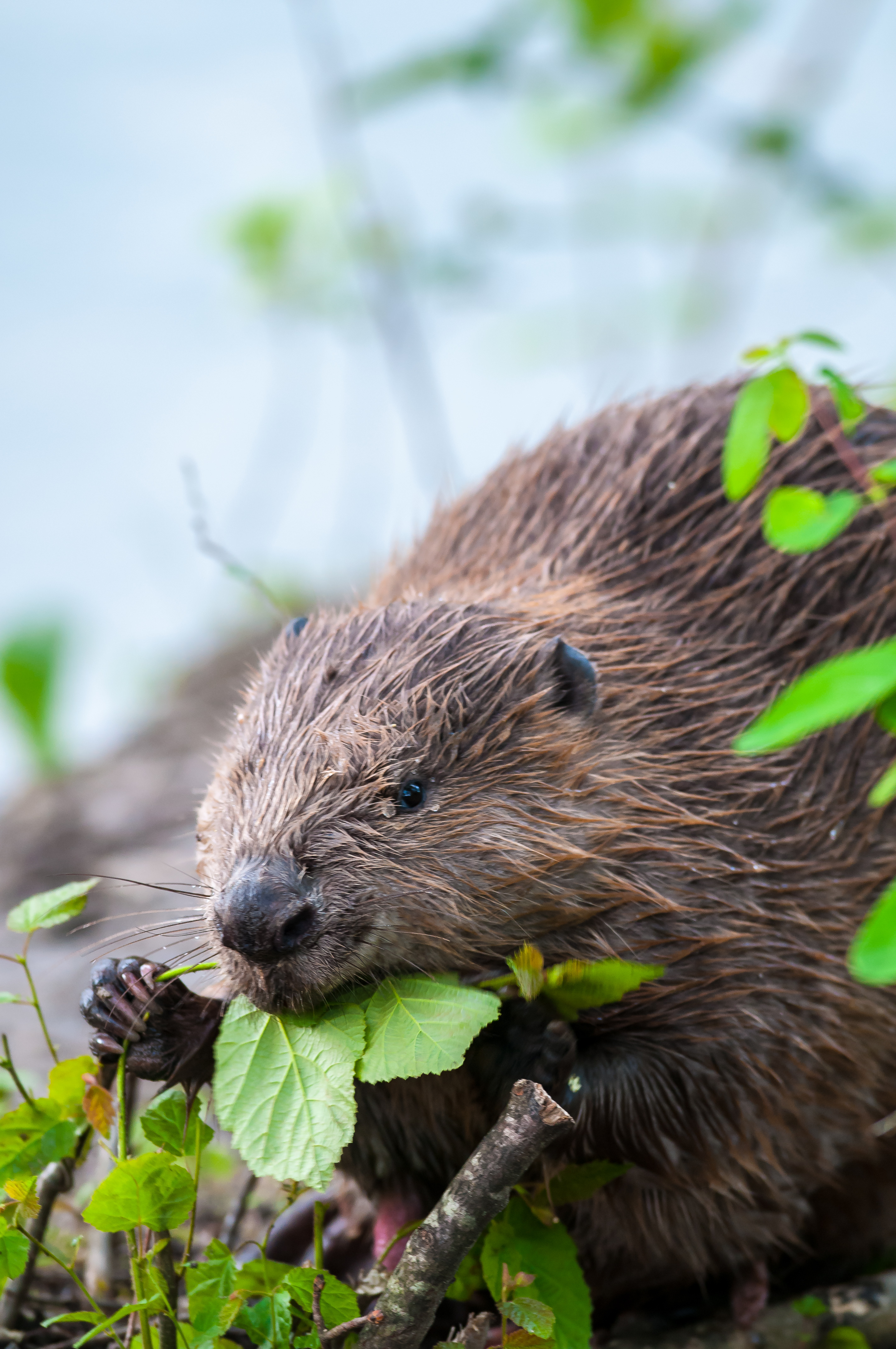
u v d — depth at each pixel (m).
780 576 6.94
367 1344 4.88
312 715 5.75
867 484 6.23
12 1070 5.48
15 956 10.33
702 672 6.65
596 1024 5.91
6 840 12.49
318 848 5.34
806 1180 6.63
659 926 5.97
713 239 13.20
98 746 15.14
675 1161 6.02
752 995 6.12
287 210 13.99
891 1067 6.66
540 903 5.74
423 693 5.73
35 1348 5.86
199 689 15.45
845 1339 6.27
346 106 14.12
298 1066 5.14
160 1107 5.12
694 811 6.24
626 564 7.09
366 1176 6.41
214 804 5.82
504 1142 4.75
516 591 6.84
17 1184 5.06
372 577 8.76
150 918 10.32
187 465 7.95
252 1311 5.05
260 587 7.70
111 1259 6.32
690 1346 6.39
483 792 5.70
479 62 10.92
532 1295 5.40
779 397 5.28
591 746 6.05
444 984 5.28
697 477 7.22
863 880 6.51
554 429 8.08
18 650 13.47
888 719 4.46
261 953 5.12
